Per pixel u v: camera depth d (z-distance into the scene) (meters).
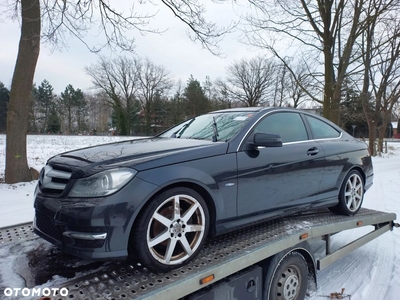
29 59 7.85
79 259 2.54
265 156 2.98
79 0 7.79
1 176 8.81
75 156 2.49
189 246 2.36
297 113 3.73
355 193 4.19
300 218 3.66
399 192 8.07
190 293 2.27
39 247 2.81
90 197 2.06
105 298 1.93
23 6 7.61
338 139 4.14
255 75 49.38
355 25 11.80
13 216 5.29
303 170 3.37
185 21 8.90
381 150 23.06
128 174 2.12
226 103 53.56
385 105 20.70
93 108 73.38
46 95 64.56
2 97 56.34
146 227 2.12
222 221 2.63
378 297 3.19
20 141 7.90
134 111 57.06
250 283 2.66
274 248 2.74
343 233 4.99
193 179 2.36
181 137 3.38
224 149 2.69
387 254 4.28
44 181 2.39
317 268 3.32
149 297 1.94
